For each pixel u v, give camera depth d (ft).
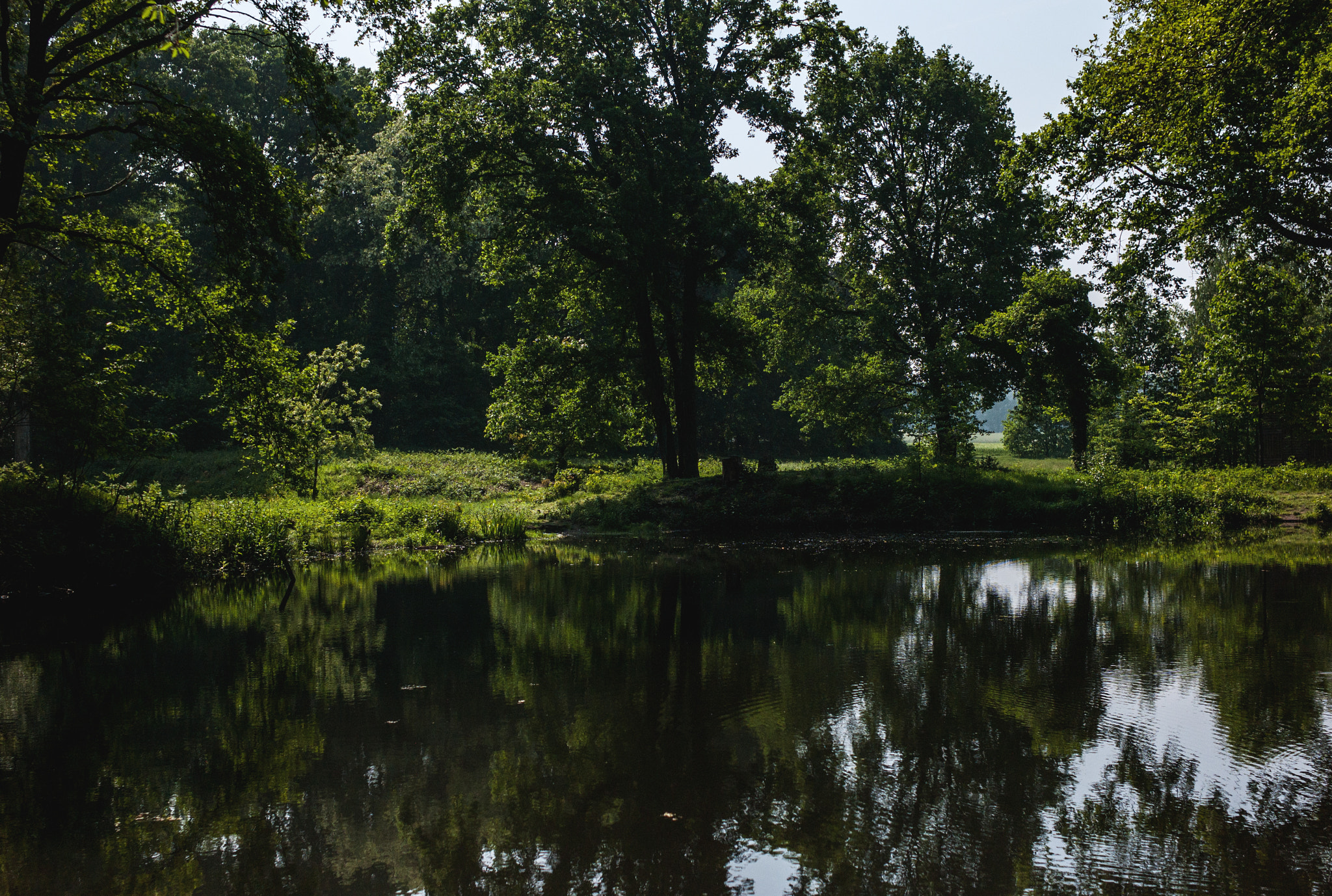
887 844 14.37
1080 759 18.21
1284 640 29.01
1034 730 20.13
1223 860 13.66
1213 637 29.50
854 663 26.76
